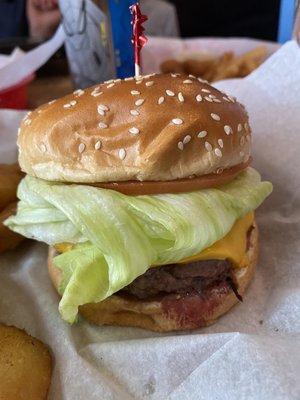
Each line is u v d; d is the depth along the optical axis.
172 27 0.43
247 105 0.22
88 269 0.15
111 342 0.16
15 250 0.21
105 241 0.15
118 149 0.15
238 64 0.28
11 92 0.27
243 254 0.17
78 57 0.26
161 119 0.15
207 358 0.15
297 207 0.21
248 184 0.17
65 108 0.16
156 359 0.15
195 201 0.15
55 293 0.18
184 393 0.14
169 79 0.16
